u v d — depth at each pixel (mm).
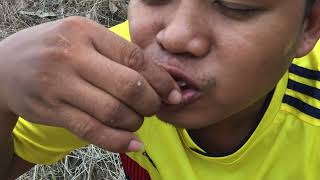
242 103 339
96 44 283
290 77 463
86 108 280
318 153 448
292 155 454
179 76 317
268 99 434
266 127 443
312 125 451
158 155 477
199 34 310
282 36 333
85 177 854
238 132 441
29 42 300
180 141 464
